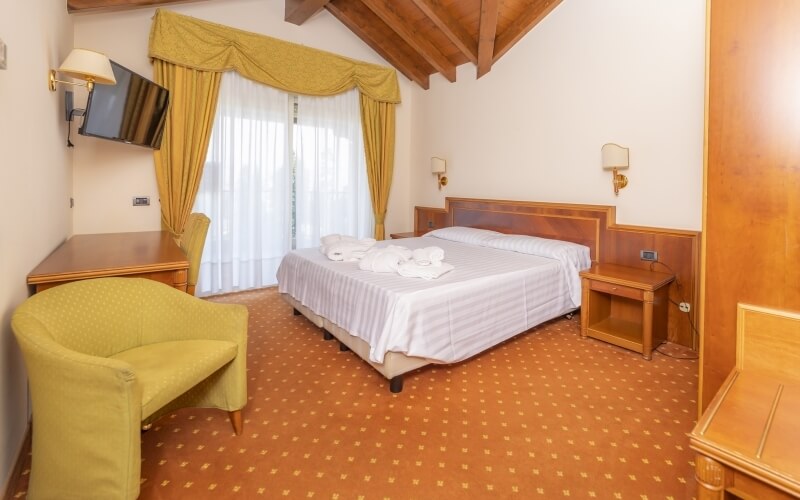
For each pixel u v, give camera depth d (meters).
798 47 1.20
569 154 3.63
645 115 3.09
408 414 1.98
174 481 1.50
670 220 2.98
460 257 3.23
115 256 2.21
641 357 2.66
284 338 3.01
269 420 1.92
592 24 3.39
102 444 1.21
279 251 4.43
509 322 2.67
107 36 3.37
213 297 4.03
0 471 1.39
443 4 3.78
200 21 3.66
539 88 3.84
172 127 3.59
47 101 2.21
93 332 1.62
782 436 0.96
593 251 3.42
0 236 1.39
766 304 1.30
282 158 4.36
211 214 3.96
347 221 4.94
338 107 4.74
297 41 4.35
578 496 1.44
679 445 1.72
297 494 1.45
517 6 3.77
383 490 1.47
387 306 2.17
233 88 3.99
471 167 4.61
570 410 2.01
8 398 1.48
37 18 1.98
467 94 4.61
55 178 2.44
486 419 1.94
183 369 1.50
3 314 1.43
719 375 1.41
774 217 1.27
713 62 1.36
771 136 1.26
